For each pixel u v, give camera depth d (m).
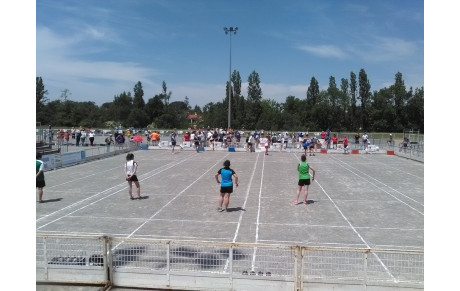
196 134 41.12
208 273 7.61
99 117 105.12
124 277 7.89
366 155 36.50
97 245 9.27
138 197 16.48
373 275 7.76
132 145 40.28
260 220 12.94
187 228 11.96
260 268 8.02
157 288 7.79
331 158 33.50
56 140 47.56
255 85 96.44
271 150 40.38
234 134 45.53
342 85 104.38
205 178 22.00
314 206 15.08
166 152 38.38
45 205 15.16
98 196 16.94
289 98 122.75
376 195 17.33
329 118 101.81
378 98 101.19
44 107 99.38
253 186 19.47
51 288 7.83
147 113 105.00
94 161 30.67
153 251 9.04
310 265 8.16
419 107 97.94
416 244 10.48
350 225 12.40
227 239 10.84
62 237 7.90
